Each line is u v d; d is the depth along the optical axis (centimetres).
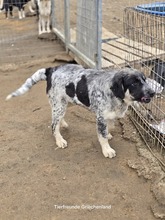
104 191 123
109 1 354
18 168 137
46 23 313
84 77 136
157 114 158
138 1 242
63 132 159
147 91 122
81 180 129
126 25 195
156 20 158
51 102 146
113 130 159
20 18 377
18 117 175
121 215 113
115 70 134
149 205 116
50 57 254
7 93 203
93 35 197
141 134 152
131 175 130
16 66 241
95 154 143
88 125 164
